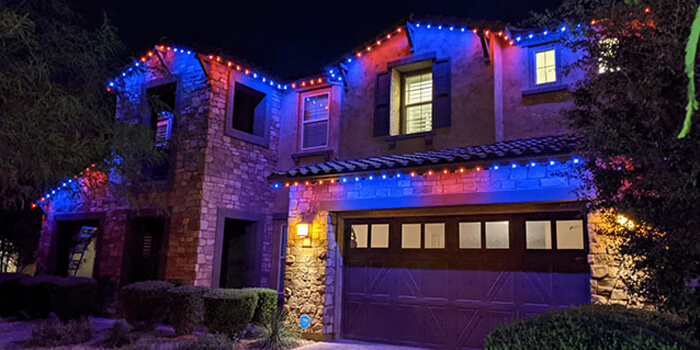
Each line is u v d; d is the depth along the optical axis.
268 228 12.74
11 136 6.21
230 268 12.55
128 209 12.57
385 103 11.52
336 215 10.00
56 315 11.82
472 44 10.71
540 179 7.74
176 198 11.77
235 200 12.01
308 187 10.16
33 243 15.91
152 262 12.35
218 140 11.79
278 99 13.39
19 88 6.31
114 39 8.17
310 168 9.99
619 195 4.29
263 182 12.77
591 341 3.76
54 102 6.74
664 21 3.74
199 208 11.26
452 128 10.59
